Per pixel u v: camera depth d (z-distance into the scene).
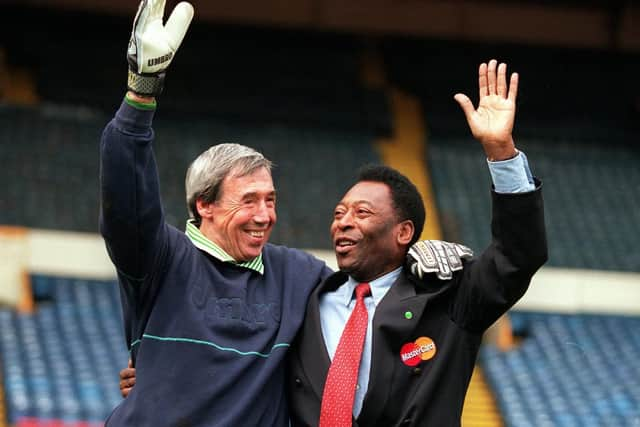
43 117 16.64
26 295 13.43
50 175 15.43
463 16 17.30
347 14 17.09
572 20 17.44
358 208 3.50
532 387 13.59
